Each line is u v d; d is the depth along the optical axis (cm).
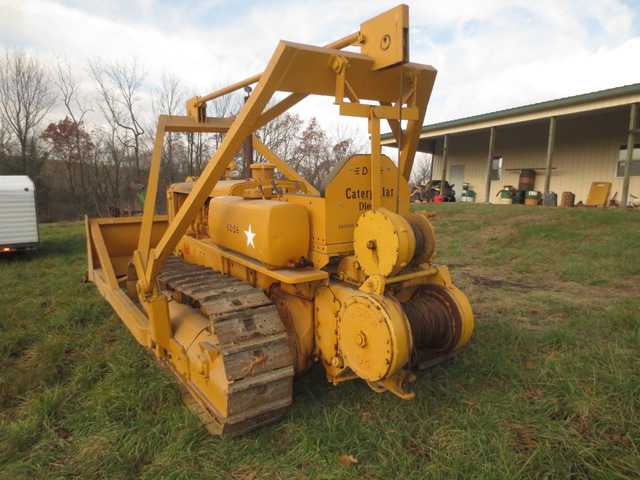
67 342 421
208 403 268
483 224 1039
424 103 307
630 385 290
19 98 2566
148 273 316
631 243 730
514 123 1376
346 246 280
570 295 527
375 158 272
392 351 221
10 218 895
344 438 256
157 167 338
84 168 2822
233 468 238
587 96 1148
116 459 246
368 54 268
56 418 294
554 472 223
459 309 279
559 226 905
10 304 555
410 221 294
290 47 235
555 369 321
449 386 307
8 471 240
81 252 986
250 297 287
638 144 1219
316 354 293
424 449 247
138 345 409
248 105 251
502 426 264
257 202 297
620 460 227
